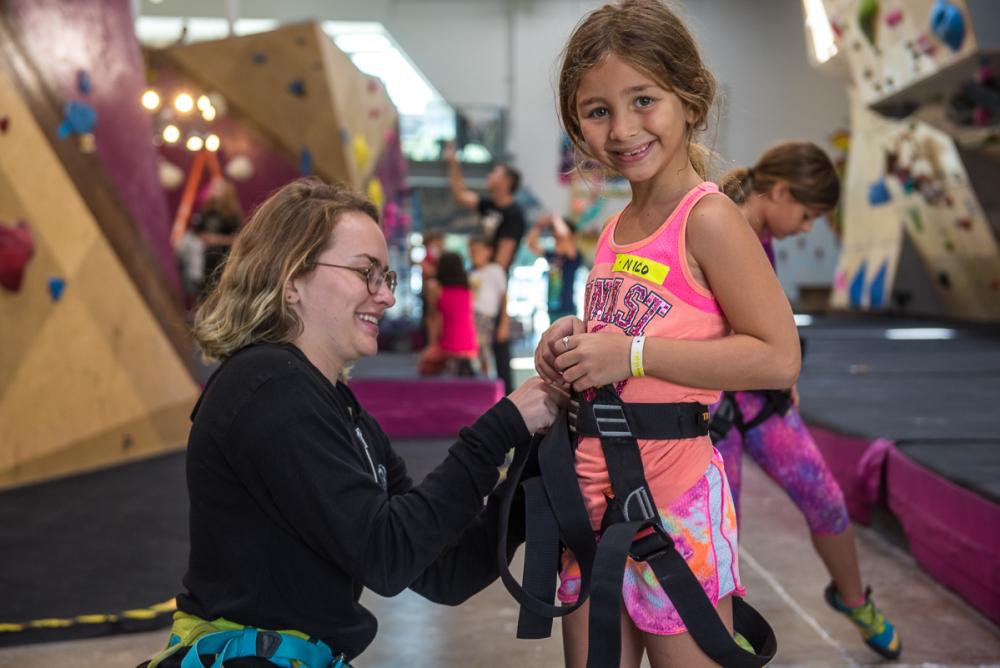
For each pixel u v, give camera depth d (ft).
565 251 24.21
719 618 4.76
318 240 5.16
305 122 34.42
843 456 13.94
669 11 4.88
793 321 4.83
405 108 58.44
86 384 16.88
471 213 57.06
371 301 5.28
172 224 42.75
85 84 17.81
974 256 36.76
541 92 58.49
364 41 58.54
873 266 43.42
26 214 15.69
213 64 34.06
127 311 18.39
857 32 31.86
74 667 8.70
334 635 5.04
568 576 5.32
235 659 4.77
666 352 4.71
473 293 22.59
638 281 4.97
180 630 4.98
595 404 4.95
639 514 4.84
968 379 20.58
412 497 4.91
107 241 18.07
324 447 4.80
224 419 4.86
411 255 56.75
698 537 4.96
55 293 16.19
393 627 10.07
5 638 9.07
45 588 10.32
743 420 8.32
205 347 5.23
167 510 13.71
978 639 9.41
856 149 43.39
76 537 12.32
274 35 33.71
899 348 28.17
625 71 4.70
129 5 20.36
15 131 15.71
